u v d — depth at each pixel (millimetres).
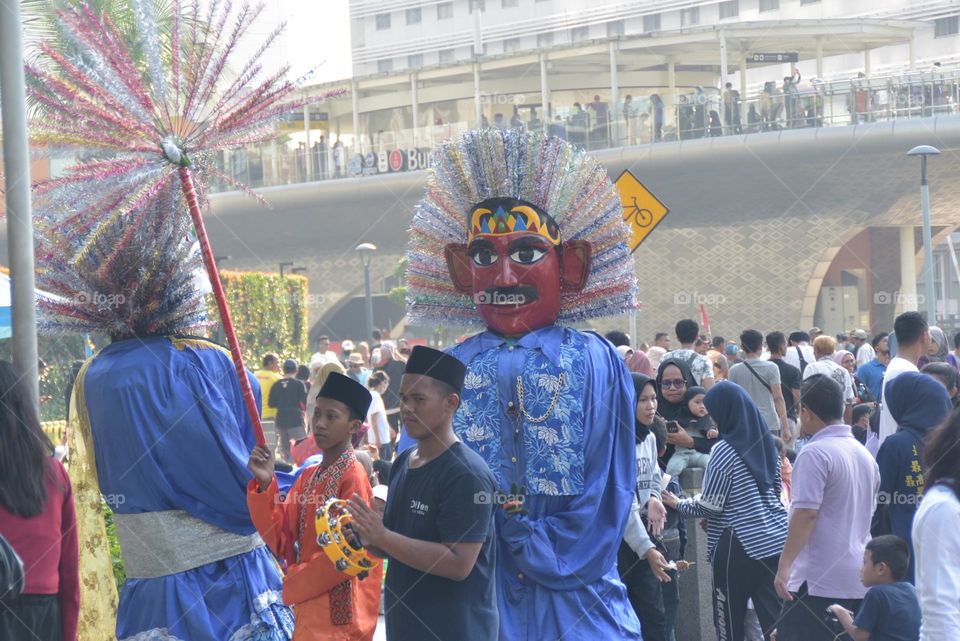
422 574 4293
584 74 31609
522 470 6004
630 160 27328
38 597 4496
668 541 6926
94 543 5879
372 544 4172
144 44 5605
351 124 33031
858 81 26344
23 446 4477
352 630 4973
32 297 5727
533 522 5867
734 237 30984
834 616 5543
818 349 12812
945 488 4152
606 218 6426
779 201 29094
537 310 6266
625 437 6148
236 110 5602
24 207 5695
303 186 30734
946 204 29453
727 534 6469
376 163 30422
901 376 6070
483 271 6277
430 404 4301
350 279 35469
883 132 25656
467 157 6379
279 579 5984
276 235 34031
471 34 47250
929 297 20031
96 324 5984
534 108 31266
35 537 4492
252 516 5074
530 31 46062
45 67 5727
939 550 4059
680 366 7734
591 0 44219
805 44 30500
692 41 29375
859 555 5547
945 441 4191
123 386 5719
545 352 6125
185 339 6020
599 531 5941
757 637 7289
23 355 5715
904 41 31078
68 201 5676
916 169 27109
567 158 6379
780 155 26469
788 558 5559
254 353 24953
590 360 6160
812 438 5707
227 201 30969
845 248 31656
